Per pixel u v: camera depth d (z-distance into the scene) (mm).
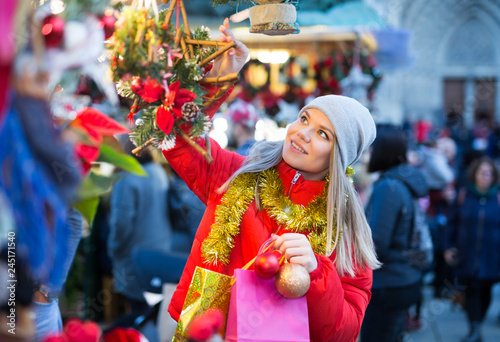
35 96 848
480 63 18781
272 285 1468
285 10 1573
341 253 1660
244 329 1411
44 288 1418
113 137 1212
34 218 804
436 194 6633
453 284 4832
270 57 4746
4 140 802
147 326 2408
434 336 4836
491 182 4801
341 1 4656
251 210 1679
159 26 1335
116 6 1445
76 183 867
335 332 1550
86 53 926
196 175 1711
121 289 3766
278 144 1770
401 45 5215
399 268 3201
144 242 3762
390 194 3211
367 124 1713
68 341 963
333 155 1649
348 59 4820
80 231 1550
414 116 17531
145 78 1338
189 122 1472
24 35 851
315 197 1692
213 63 1569
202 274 1488
